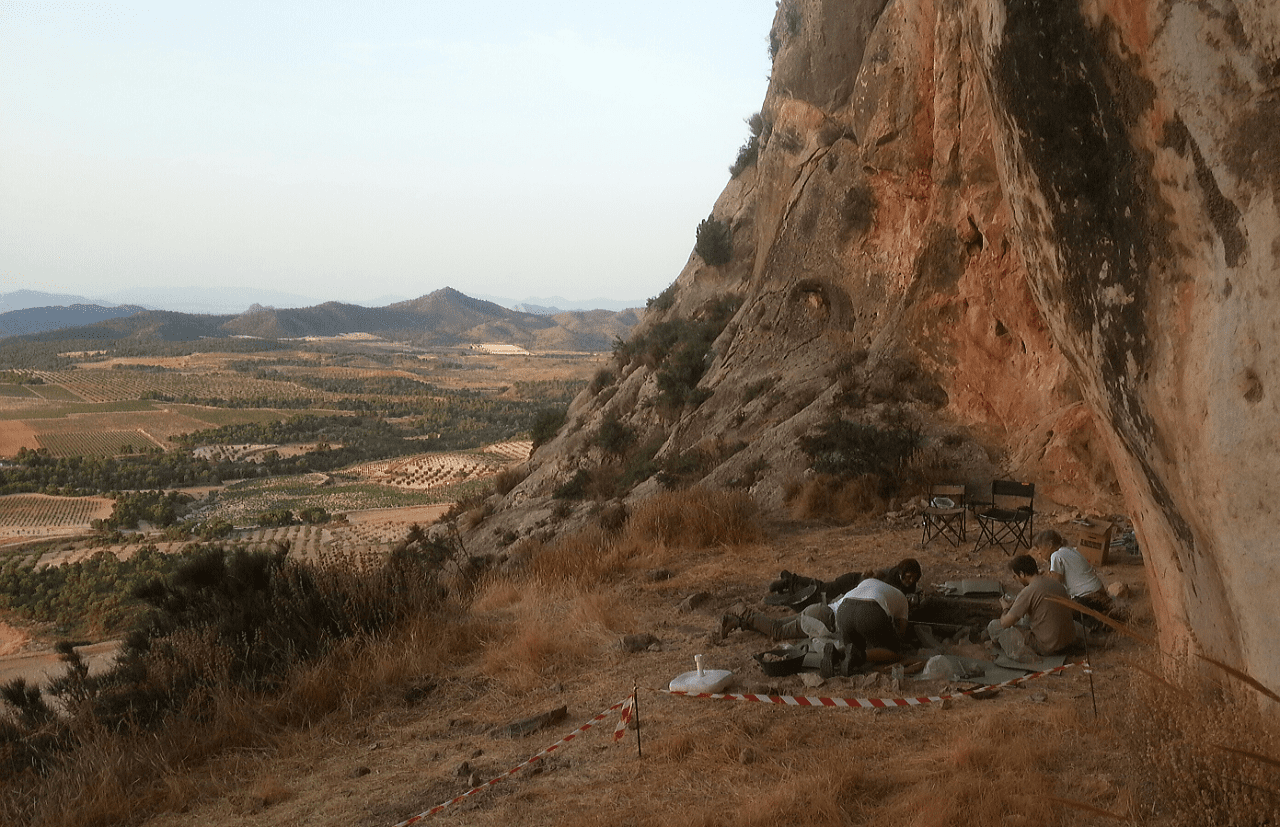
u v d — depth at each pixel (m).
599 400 37.59
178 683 6.78
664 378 29.77
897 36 17.95
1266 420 2.92
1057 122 3.71
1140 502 4.20
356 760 5.52
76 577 86.06
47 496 161.50
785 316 23.73
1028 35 3.71
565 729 5.54
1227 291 3.03
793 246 24.23
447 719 6.08
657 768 4.64
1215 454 3.14
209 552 8.43
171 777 5.42
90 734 6.14
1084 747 4.20
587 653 7.16
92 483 176.88
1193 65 2.98
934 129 15.67
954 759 4.16
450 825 4.28
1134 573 8.22
